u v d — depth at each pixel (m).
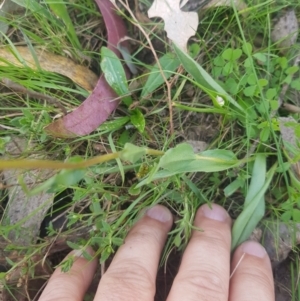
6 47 0.13
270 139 0.12
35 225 0.13
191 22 0.12
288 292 0.13
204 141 0.13
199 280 0.11
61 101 0.13
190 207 0.12
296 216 0.12
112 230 0.11
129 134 0.13
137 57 0.13
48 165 0.06
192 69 0.11
